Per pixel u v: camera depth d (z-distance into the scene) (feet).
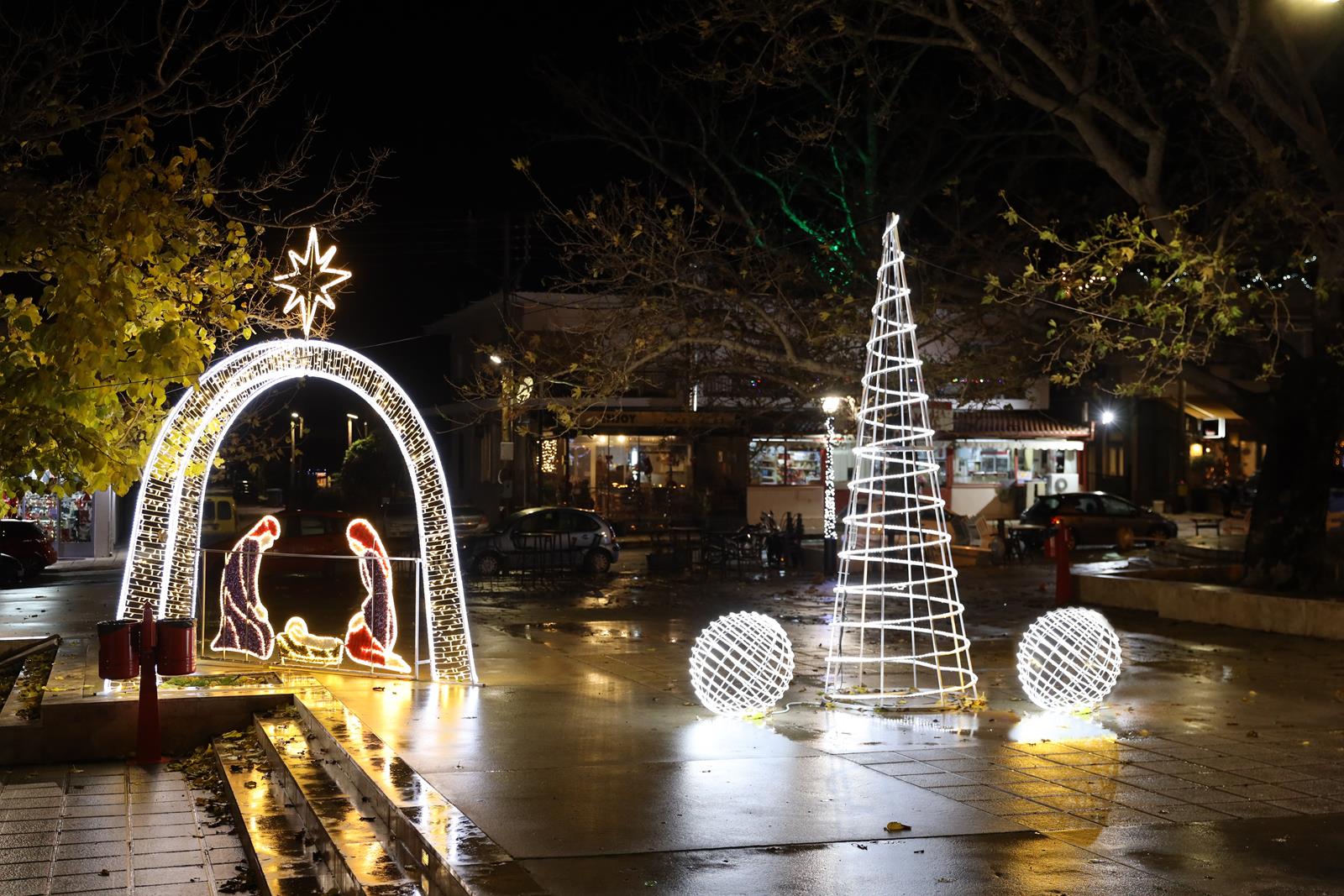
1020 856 21.43
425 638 53.42
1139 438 154.30
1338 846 22.17
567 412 61.05
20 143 38.68
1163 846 22.04
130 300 29.17
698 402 98.12
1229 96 55.11
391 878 20.30
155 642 35.40
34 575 89.45
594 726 32.58
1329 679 41.83
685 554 92.63
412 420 39.60
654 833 22.44
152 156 30.32
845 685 39.99
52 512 108.78
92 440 29.58
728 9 57.16
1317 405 60.75
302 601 70.85
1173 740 31.30
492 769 27.32
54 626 60.39
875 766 28.07
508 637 53.06
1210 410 157.79
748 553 96.07
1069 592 66.49
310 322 39.78
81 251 29.19
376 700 36.60
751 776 26.91
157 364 29.53
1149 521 114.93
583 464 131.03
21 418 28.45
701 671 34.12
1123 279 85.25
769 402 89.86
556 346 69.15
